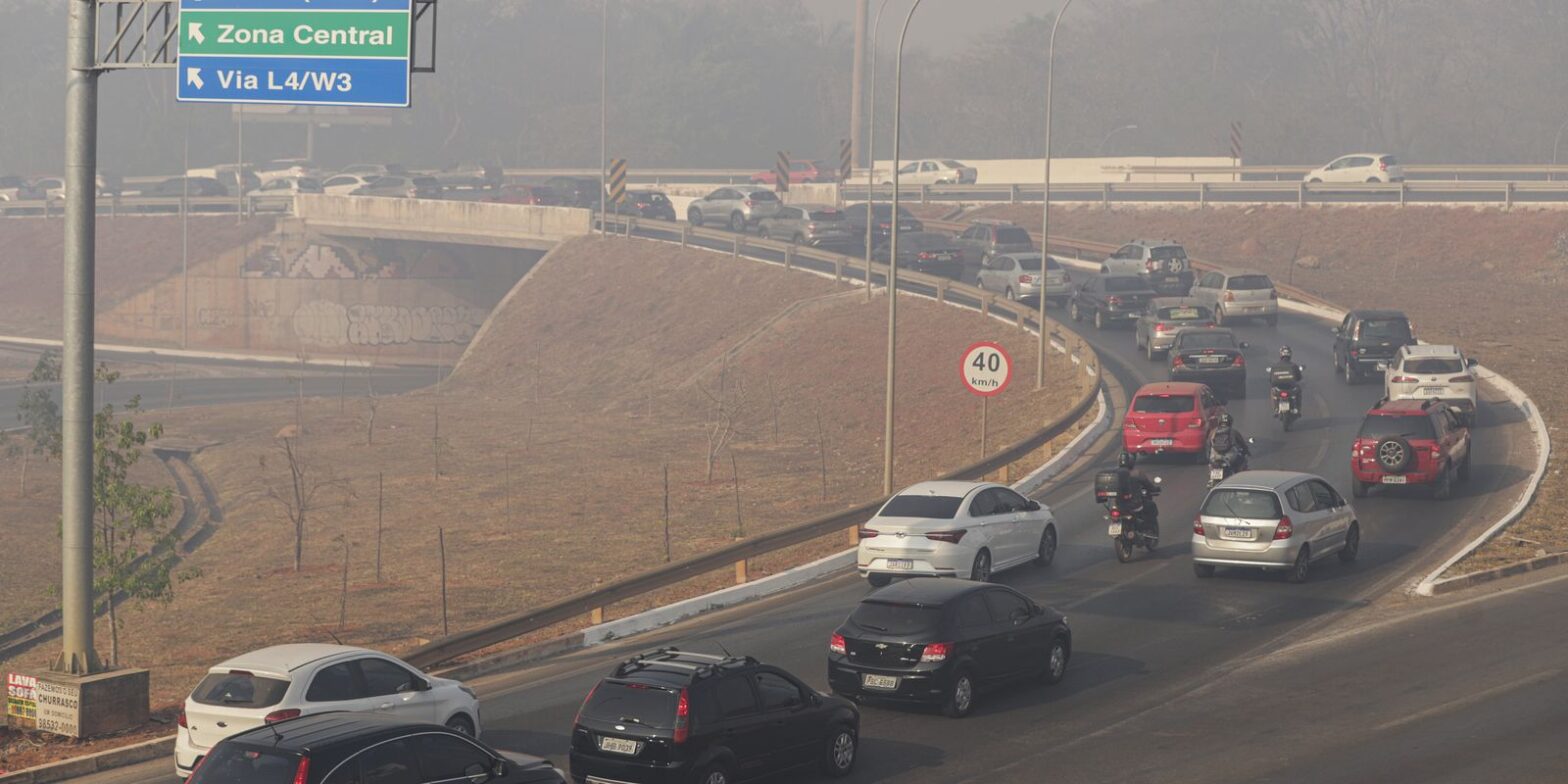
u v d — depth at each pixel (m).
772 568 38.72
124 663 35.84
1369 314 60.53
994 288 84.69
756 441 70.69
